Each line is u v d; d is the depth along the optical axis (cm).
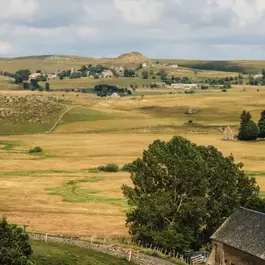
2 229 4547
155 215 7444
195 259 7250
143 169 7850
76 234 8231
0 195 11550
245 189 8006
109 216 9762
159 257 6869
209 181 7850
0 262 4325
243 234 6856
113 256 6644
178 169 7581
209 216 7869
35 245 6544
